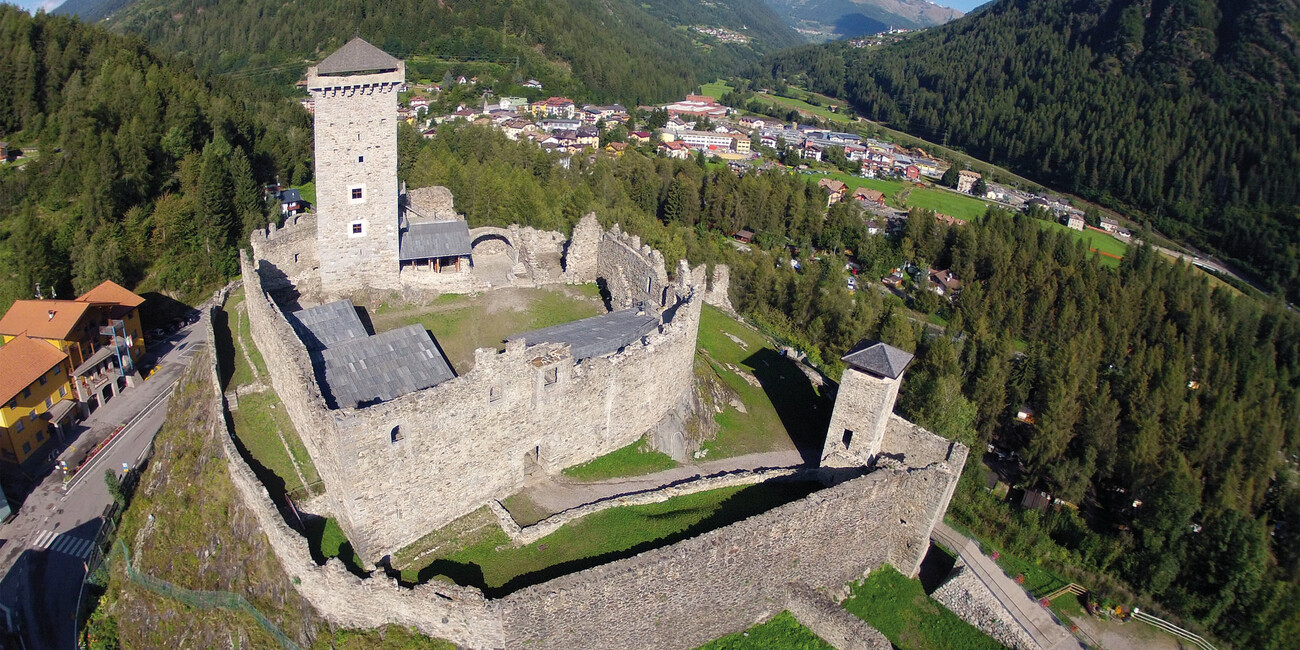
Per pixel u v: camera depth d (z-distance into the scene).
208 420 44.97
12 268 86.00
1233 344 103.44
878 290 127.00
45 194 96.88
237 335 53.75
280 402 45.66
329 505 38.12
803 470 46.72
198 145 108.31
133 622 40.06
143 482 50.03
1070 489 68.06
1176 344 96.81
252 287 50.22
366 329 53.69
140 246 92.94
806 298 89.69
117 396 73.88
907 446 45.59
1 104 113.75
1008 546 54.38
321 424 35.31
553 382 41.41
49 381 66.69
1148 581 53.09
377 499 35.62
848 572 43.47
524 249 68.69
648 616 35.38
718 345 65.81
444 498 38.50
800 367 64.81
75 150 98.12
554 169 132.25
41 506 58.50
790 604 40.31
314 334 47.44
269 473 39.59
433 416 36.25
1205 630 51.50
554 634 32.97
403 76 54.22
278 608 35.38
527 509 40.81
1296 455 91.12
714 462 48.19
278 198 113.44
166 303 91.19
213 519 39.88
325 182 54.25
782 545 38.72
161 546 41.59
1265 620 50.91
